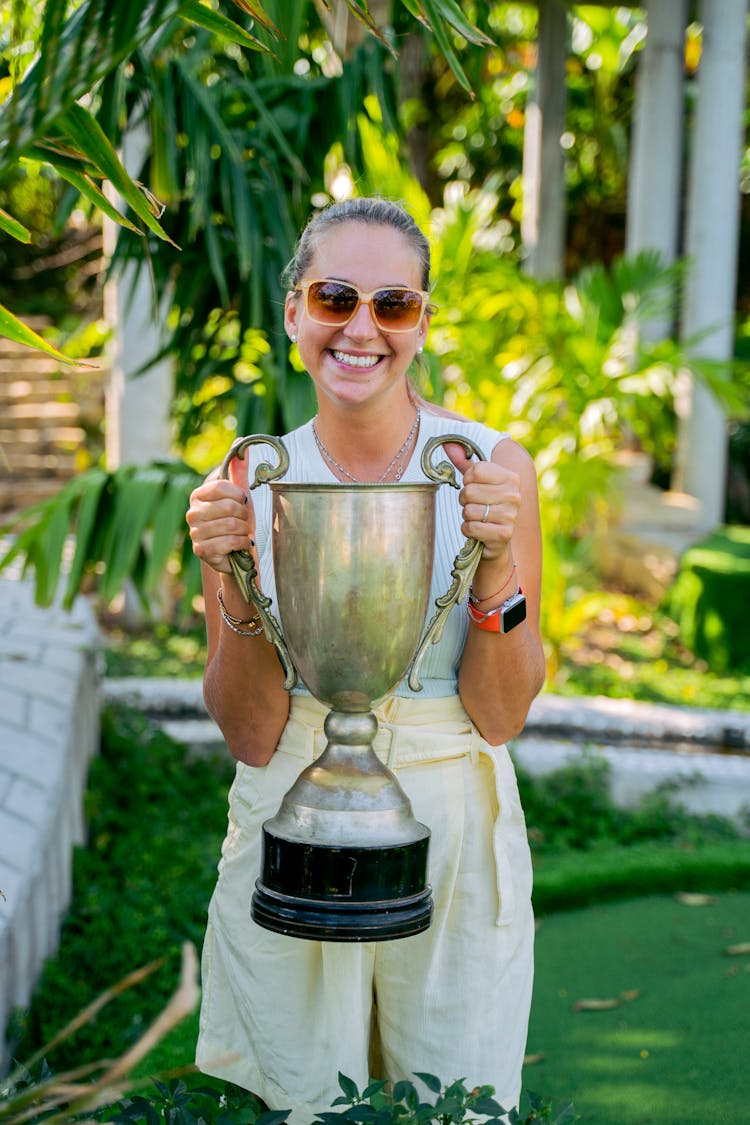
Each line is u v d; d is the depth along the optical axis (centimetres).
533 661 171
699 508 845
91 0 113
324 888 151
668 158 855
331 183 502
